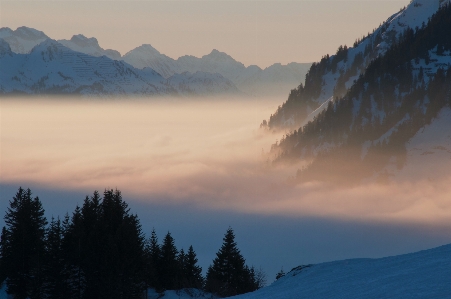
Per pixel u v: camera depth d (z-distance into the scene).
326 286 33.38
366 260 40.44
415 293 24.42
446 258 30.89
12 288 74.56
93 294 72.44
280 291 37.62
